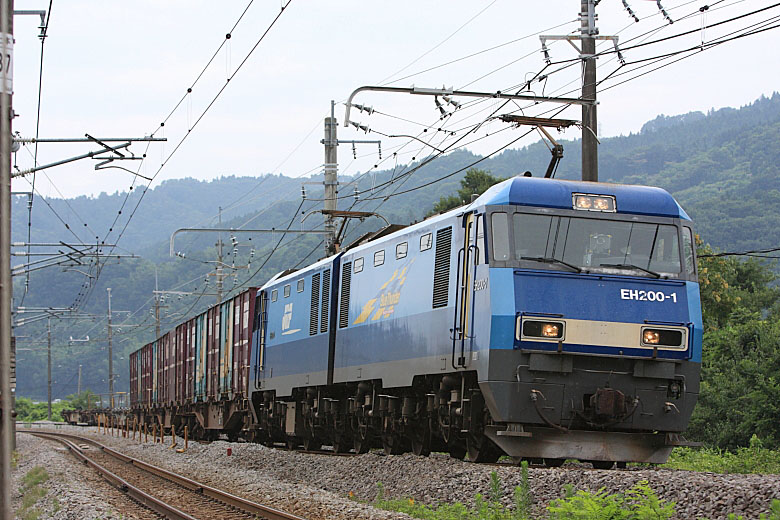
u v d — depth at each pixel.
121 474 23.75
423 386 18.08
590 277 14.11
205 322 39.06
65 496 17.11
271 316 28.00
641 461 14.29
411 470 16.22
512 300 13.83
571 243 14.27
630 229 14.52
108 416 73.88
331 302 22.38
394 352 18.27
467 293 14.87
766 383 23.62
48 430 74.44
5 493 7.41
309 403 24.70
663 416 14.21
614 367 14.06
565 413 13.93
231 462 24.86
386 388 19.33
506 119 18.00
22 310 47.78
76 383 149.38
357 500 15.51
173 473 21.59
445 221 16.30
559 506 11.17
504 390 13.73
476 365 14.36
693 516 10.06
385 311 18.88
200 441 39.72
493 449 15.64
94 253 34.09
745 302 50.84
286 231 33.53
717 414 24.45
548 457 13.91
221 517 13.98
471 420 15.12
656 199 14.77
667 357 14.12
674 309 14.27
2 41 7.83
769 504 9.66
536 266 14.05
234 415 33.34
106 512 14.80
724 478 11.12
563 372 13.82
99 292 169.25
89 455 32.41
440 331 16.02
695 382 14.33
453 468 15.05
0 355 7.44
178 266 166.50
